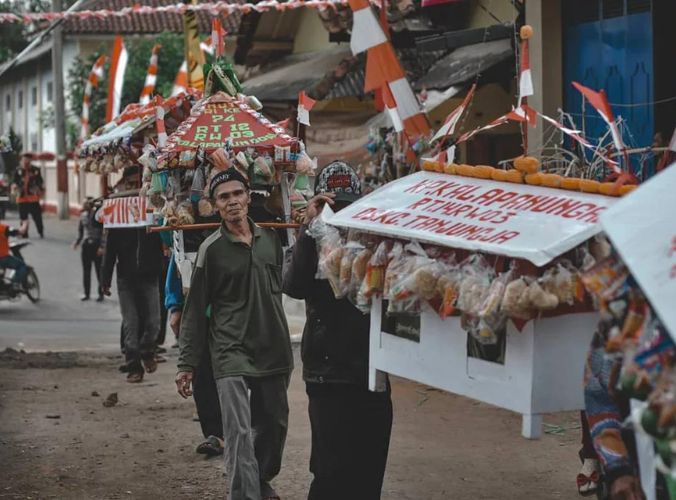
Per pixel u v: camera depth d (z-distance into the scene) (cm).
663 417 338
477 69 1295
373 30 952
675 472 346
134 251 1168
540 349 441
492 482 775
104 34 3734
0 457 860
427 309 496
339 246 559
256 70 2298
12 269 1991
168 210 812
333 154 1825
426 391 1073
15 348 1479
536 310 435
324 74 1797
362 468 633
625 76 1145
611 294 379
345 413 627
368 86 959
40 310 1947
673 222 345
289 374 694
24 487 779
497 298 437
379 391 553
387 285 503
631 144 1009
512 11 1384
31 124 5344
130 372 1172
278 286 695
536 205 464
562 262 436
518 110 596
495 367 461
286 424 692
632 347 364
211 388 850
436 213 495
